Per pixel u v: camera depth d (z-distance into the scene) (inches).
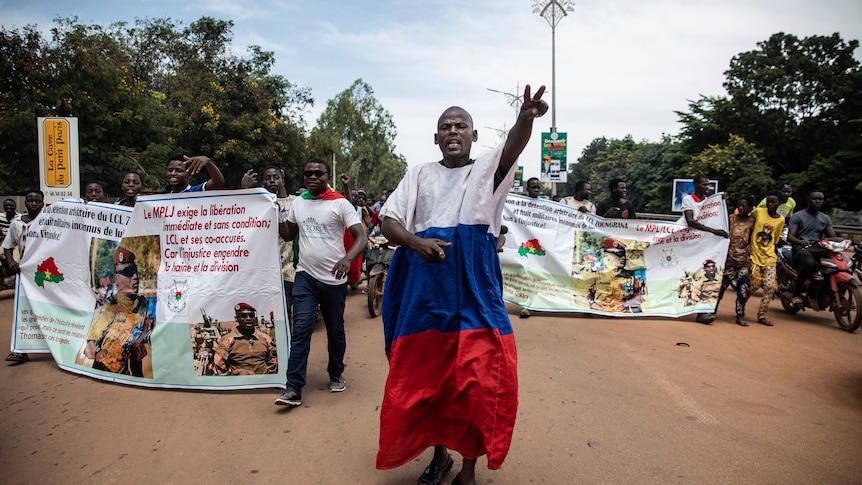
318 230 173.9
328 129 1927.9
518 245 296.5
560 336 245.9
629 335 249.6
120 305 189.2
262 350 176.1
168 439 139.6
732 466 124.7
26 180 583.2
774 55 1518.2
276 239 176.2
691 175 1449.3
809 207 308.7
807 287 292.7
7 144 558.3
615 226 296.2
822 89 1432.1
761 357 215.6
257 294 176.1
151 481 118.7
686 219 288.5
